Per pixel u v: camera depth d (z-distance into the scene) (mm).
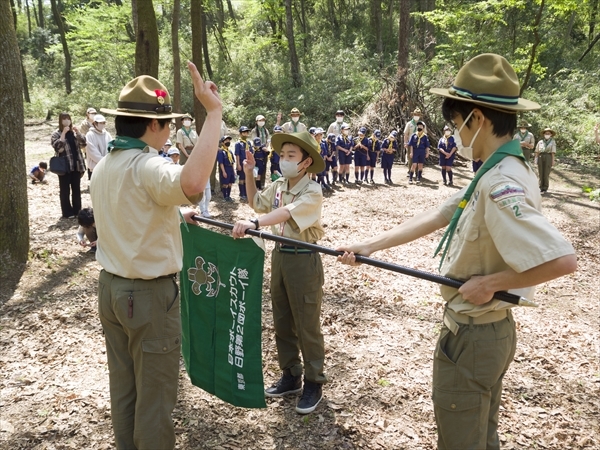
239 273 3084
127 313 2398
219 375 3295
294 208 3207
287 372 3742
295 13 36500
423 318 5312
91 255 6996
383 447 3236
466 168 16688
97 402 3648
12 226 6242
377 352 4516
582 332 5168
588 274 7152
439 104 18953
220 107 2203
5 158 6102
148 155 2379
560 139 19156
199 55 11367
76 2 35094
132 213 2336
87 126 11039
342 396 3789
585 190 6793
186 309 3400
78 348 4492
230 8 37375
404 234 2537
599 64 25156
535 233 1842
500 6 19938
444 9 24125
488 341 2100
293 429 3381
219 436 3287
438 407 2209
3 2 5797
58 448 3156
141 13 9242
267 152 11914
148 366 2445
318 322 3502
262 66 28469
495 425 2355
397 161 17719
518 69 19578
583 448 3318
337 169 14047
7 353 4387
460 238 2115
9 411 3529
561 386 4082
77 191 8953
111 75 31469
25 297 5598
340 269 6875
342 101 22781
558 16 26594
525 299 1956
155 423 2475
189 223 3264
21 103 6211
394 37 33094
